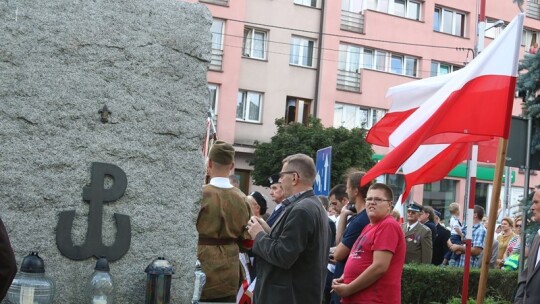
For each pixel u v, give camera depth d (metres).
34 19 3.87
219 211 4.90
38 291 3.57
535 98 6.84
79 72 3.95
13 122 3.79
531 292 5.02
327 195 8.66
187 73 4.23
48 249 3.83
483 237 10.80
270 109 26.30
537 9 31.80
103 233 3.98
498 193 5.21
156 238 4.09
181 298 4.13
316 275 4.41
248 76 26.03
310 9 27.11
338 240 6.88
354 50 27.98
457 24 30.34
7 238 2.75
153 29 4.16
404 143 5.32
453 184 29.36
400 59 29.02
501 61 5.28
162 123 4.15
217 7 25.28
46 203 3.84
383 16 28.45
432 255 10.38
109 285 3.79
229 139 25.34
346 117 27.62
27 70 3.83
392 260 5.17
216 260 4.85
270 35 26.36
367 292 5.12
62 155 3.89
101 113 3.98
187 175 4.20
